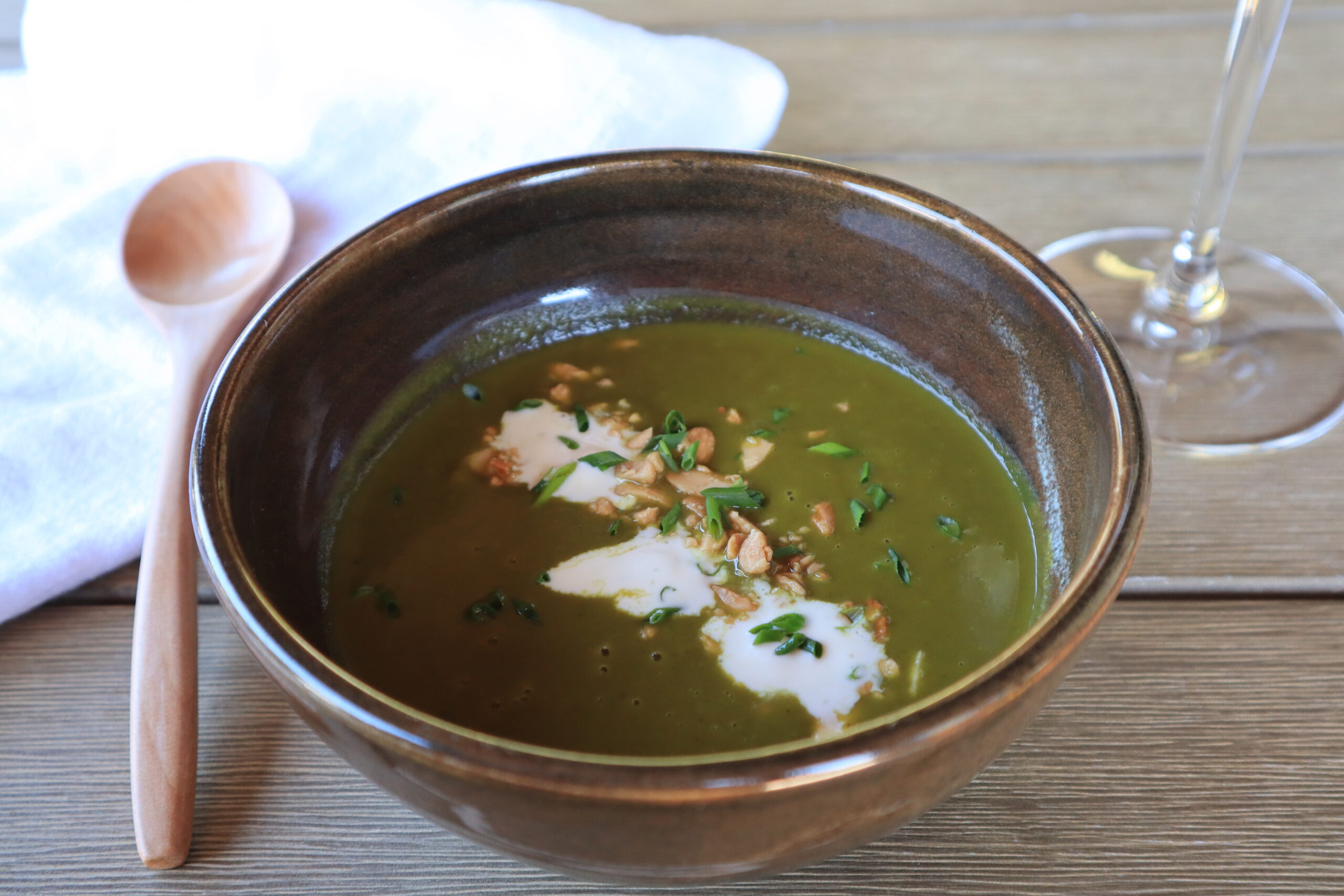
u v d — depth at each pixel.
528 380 0.46
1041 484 0.42
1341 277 0.53
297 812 0.39
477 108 0.53
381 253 0.43
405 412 0.45
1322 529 0.45
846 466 0.43
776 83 0.54
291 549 0.41
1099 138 0.58
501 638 0.40
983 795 0.40
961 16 0.64
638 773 0.32
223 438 0.38
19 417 0.47
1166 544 0.45
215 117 0.55
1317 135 0.58
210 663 0.42
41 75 0.57
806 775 0.32
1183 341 0.51
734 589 0.41
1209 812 0.39
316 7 0.55
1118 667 0.42
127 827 0.39
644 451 0.44
